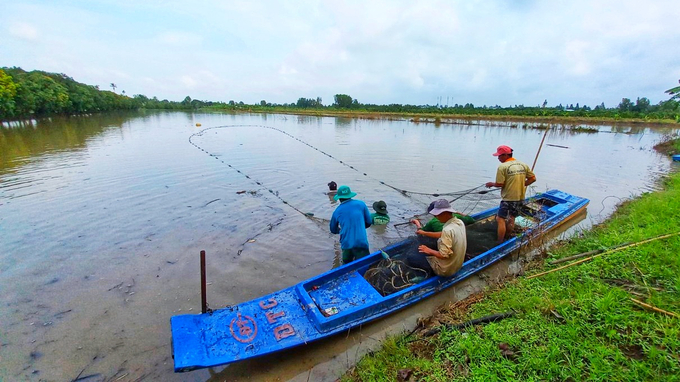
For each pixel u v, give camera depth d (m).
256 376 3.74
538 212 7.84
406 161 15.80
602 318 3.74
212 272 5.82
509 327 3.83
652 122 43.88
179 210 8.72
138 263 6.07
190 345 3.67
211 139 23.28
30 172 12.33
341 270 5.23
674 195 8.70
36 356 3.92
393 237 7.51
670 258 4.70
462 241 4.88
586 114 51.94
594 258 5.17
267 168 13.86
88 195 9.78
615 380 2.93
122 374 3.72
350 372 3.72
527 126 38.75
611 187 11.52
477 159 16.52
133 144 20.05
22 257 6.20
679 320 3.44
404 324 4.54
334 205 9.41
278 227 7.82
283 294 4.72
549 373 3.11
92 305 4.88
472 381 3.16
